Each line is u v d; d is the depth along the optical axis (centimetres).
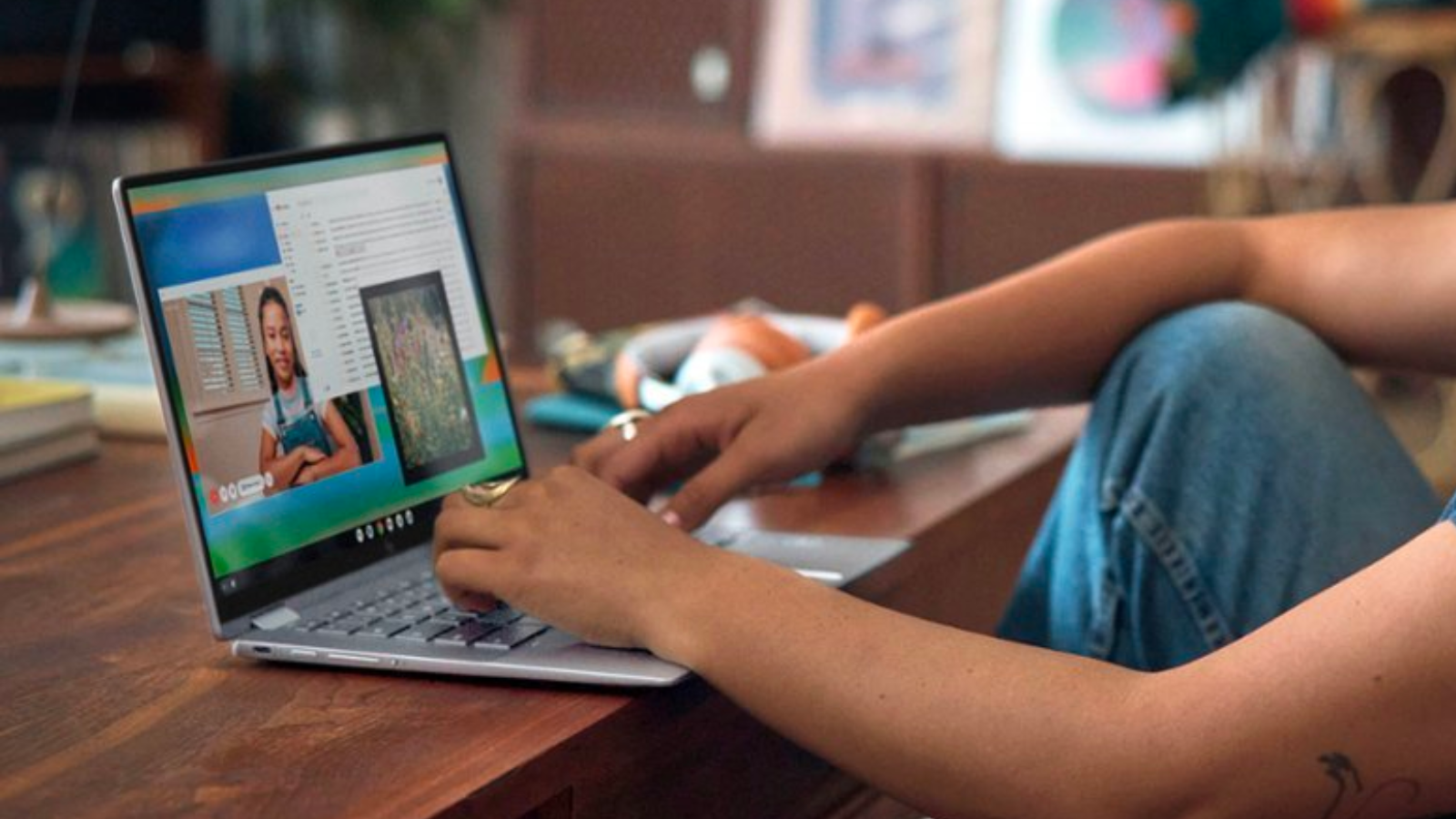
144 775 89
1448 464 356
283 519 113
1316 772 95
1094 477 130
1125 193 361
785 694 101
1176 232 142
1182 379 127
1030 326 135
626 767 101
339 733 95
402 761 92
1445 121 343
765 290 396
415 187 129
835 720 101
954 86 381
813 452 129
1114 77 365
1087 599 130
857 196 384
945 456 162
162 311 108
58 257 462
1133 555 127
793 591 104
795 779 123
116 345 182
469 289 133
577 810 97
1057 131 372
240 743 94
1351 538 125
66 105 185
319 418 118
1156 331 132
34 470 152
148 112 496
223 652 109
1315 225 143
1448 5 331
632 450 129
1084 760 97
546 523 109
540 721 98
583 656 105
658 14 402
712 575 105
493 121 571
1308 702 95
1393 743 94
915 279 381
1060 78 371
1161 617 127
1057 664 100
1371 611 95
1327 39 337
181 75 496
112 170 476
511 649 106
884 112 386
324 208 121
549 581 107
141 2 491
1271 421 126
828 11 390
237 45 555
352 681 104
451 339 130
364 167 125
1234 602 125
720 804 112
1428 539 97
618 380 163
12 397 152
